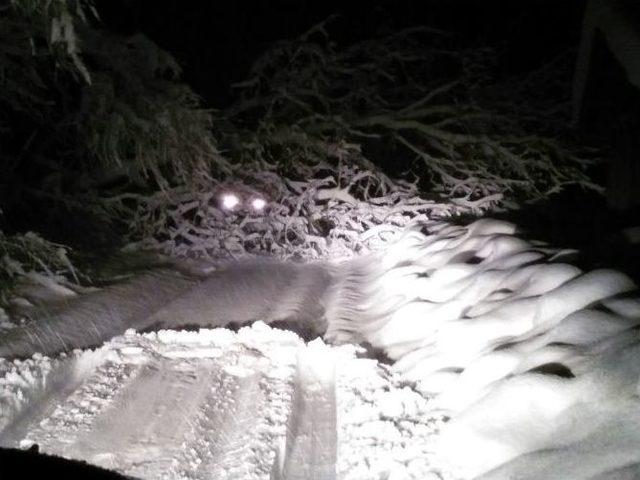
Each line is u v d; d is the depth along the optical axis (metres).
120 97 10.67
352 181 12.42
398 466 4.34
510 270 6.28
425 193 13.20
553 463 3.66
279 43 13.71
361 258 11.61
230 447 4.95
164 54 10.61
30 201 11.70
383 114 13.45
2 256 8.80
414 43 14.79
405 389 5.18
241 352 6.53
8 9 9.32
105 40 10.20
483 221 8.44
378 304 8.10
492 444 4.12
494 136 13.35
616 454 3.46
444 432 4.47
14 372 5.92
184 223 11.96
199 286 9.84
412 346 6.28
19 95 10.99
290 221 12.11
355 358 6.09
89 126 11.20
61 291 8.89
